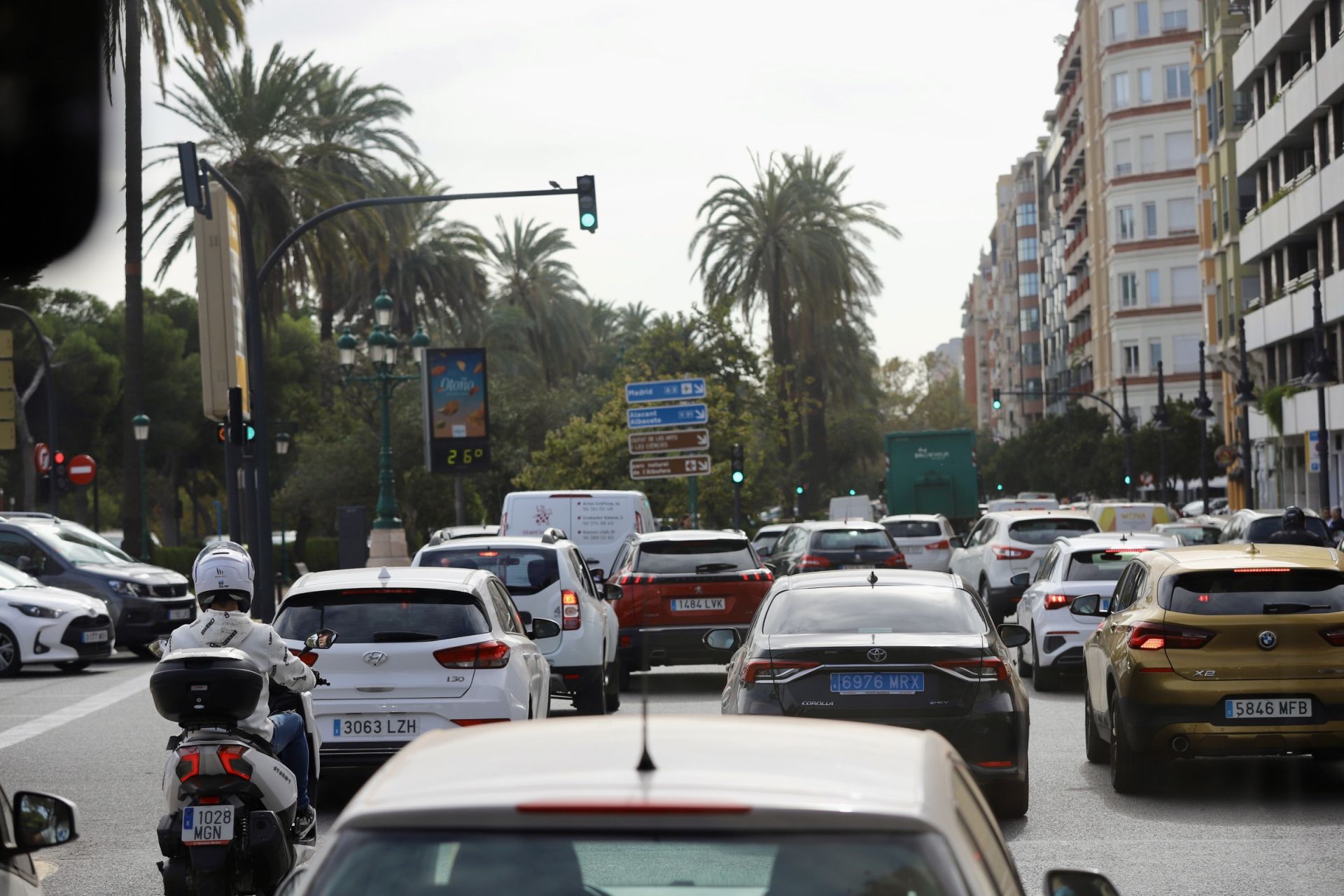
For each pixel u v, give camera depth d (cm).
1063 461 19625
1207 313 15625
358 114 10781
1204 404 13300
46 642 5000
